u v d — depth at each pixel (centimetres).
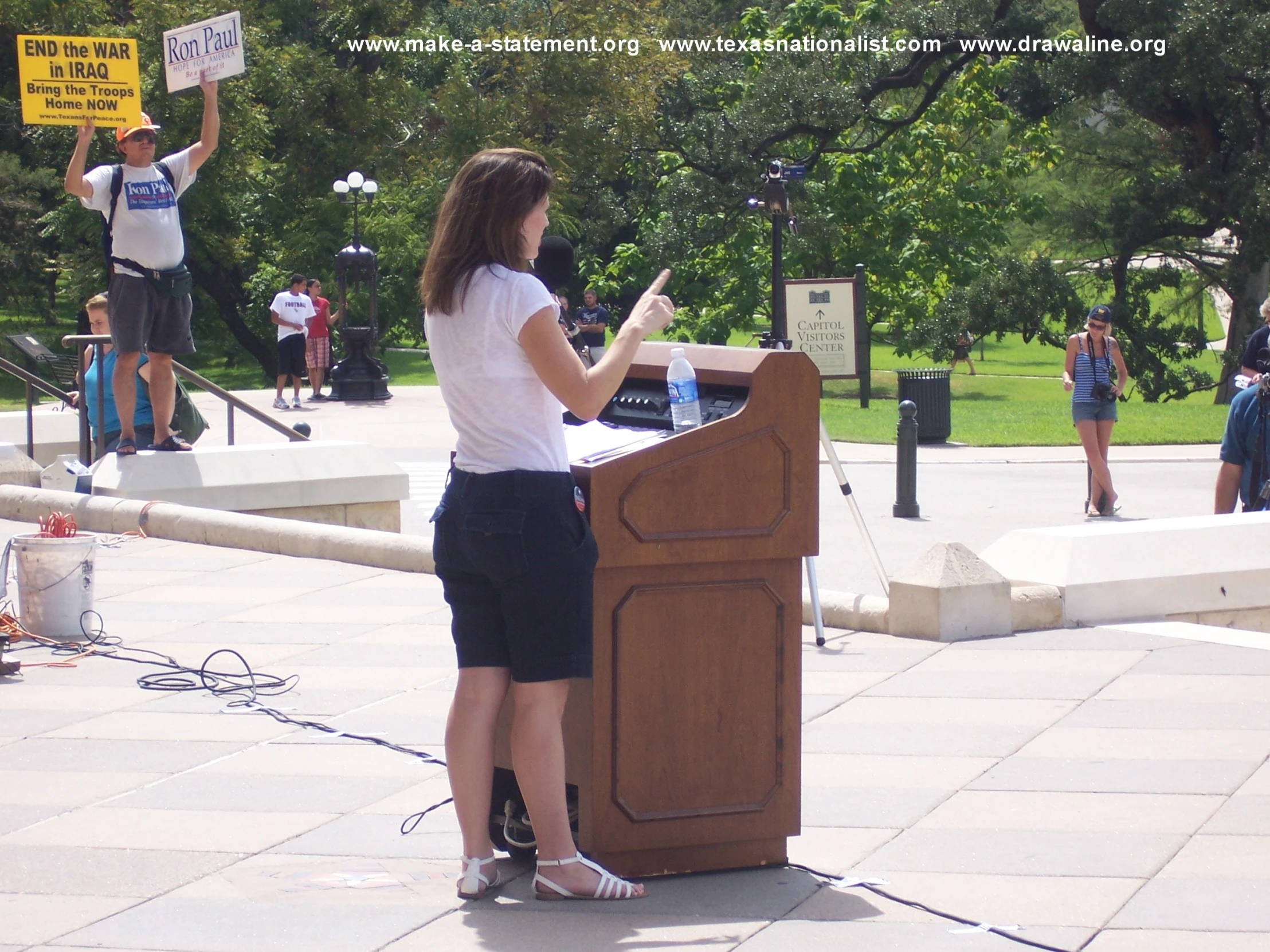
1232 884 425
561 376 381
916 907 405
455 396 390
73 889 423
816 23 3769
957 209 4044
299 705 639
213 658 725
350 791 518
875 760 555
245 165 4175
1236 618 830
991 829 477
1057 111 3788
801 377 427
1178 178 3562
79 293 4059
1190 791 513
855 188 3903
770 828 438
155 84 3906
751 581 429
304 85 4388
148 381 1222
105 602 859
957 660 713
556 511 386
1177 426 2375
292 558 996
